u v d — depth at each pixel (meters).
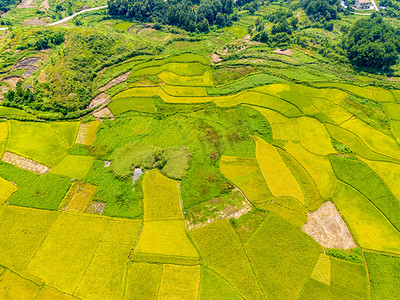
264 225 44.62
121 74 83.06
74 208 47.62
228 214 46.72
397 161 54.84
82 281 38.34
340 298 36.47
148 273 39.03
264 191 49.69
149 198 49.06
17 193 49.56
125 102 71.44
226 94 74.00
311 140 59.72
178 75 82.81
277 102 70.38
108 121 65.38
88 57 83.75
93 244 42.38
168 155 56.41
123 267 39.69
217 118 66.00
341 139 59.97
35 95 68.81
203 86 77.88
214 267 39.81
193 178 52.28
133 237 43.34
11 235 43.56
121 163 54.84
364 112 67.19
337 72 84.44
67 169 53.97
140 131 62.69
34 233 43.88
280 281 38.31
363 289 37.34
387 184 50.59
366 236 43.28
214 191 50.09
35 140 59.84
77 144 59.59
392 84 76.62
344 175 52.06
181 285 37.91
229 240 42.81
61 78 72.69
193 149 57.91
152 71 84.19
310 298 36.62
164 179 52.28
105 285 37.88
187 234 43.94
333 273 38.97
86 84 75.56
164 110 68.69
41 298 36.91
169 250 41.59
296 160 55.31
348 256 40.69
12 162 55.28
